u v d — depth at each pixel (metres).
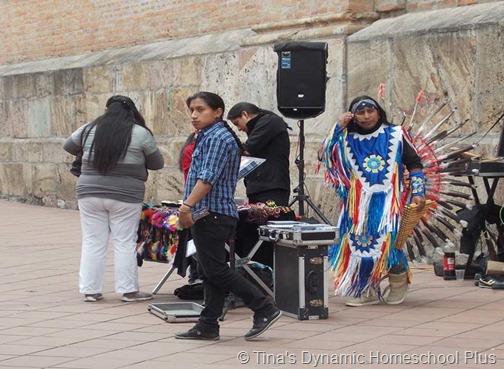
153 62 15.52
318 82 10.00
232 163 7.26
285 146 9.09
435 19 11.50
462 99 10.91
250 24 14.15
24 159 18.69
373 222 8.50
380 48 11.83
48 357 6.95
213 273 7.20
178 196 15.11
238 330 7.74
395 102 11.67
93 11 17.56
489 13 10.91
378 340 7.25
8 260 11.70
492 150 10.52
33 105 18.44
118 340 7.46
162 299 9.16
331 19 12.52
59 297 9.33
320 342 7.24
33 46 19.14
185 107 14.95
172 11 15.78
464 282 9.71
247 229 8.78
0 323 8.16
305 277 8.02
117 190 8.93
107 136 8.92
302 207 9.90
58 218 16.12
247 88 13.70
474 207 9.66
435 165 9.52
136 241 9.16
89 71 16.94
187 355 6.93
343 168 8.64
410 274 8.77
